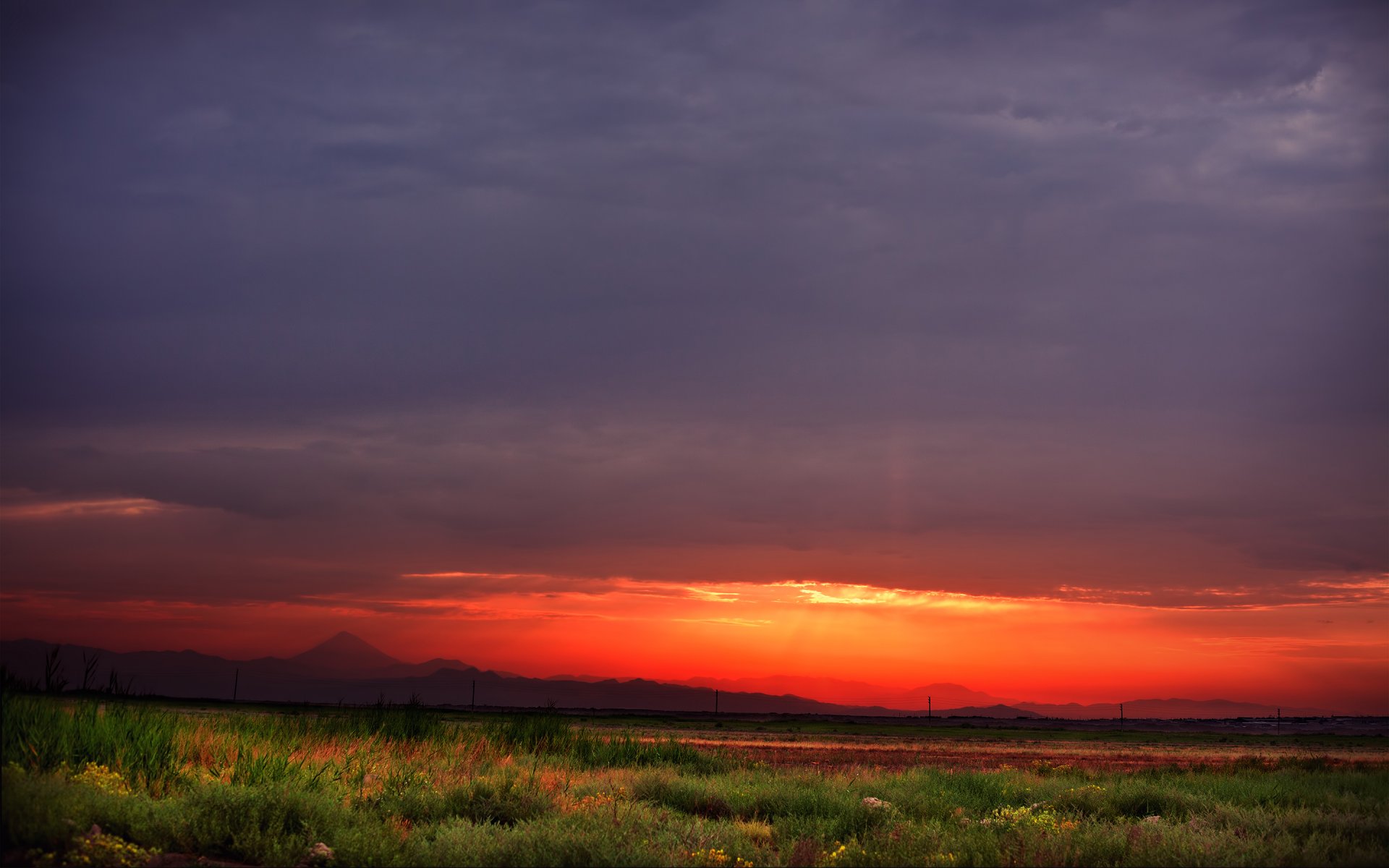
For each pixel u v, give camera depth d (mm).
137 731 15344
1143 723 166750
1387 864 11953
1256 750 65125
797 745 55125
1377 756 55031
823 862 11992
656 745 29047
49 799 10906
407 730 25531
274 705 85000
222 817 12031
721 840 12945
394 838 11852
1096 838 12891
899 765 35438
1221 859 11758
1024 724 157750
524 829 12836
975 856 11812
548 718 29844
